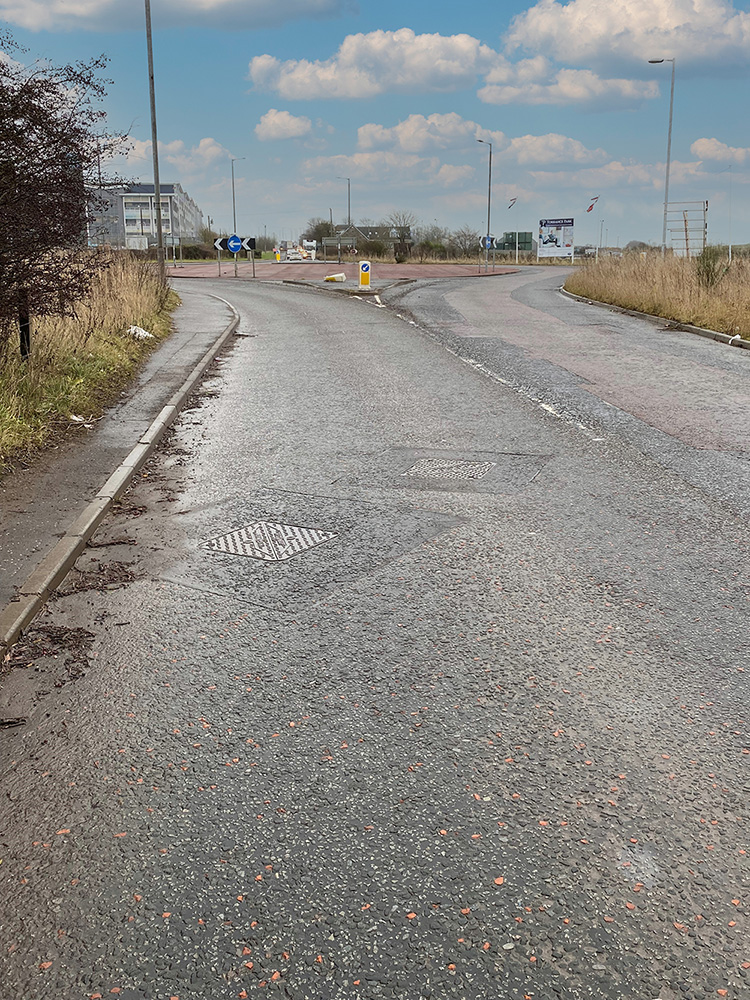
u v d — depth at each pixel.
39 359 10.16
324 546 5.68
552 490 6.94
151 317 18.38
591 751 3.33
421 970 2.35
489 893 2.61
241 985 2.31
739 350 15.70
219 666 4.06
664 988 2.29
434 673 3.95
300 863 2.76
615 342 16.98
